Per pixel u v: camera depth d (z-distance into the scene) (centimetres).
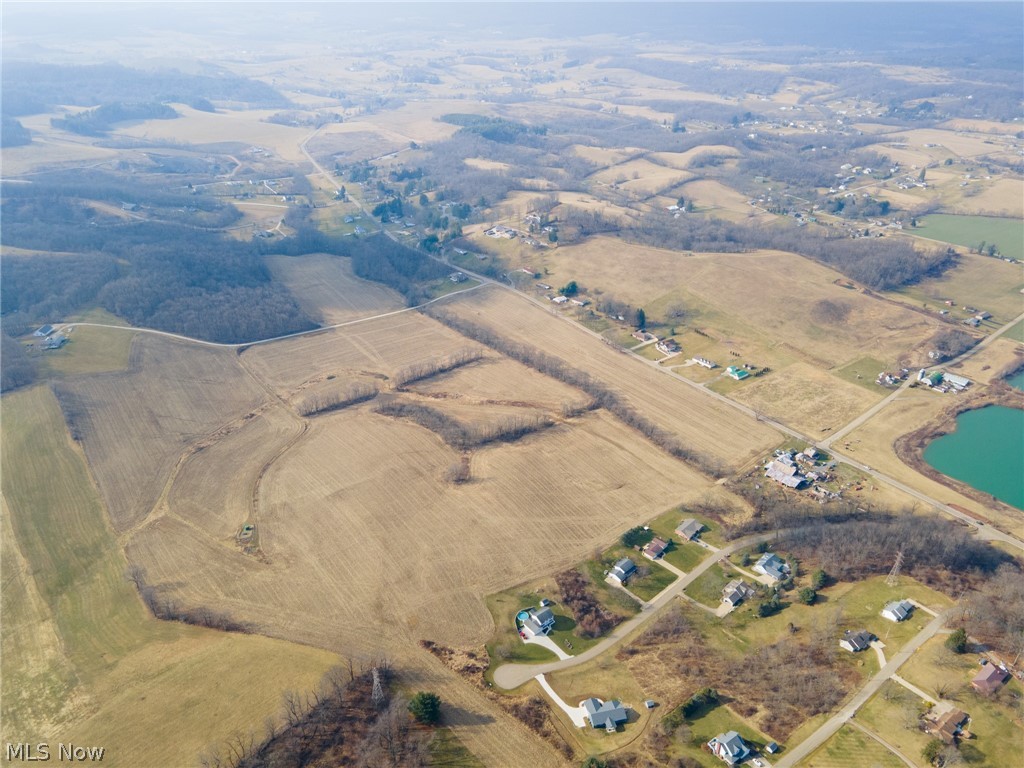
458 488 16238
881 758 9719
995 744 9806
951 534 14275
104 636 12219
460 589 13325
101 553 14250
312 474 16750
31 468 16425
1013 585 12706
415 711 10444
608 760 9931
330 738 10106
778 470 16800
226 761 9712
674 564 14038
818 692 10819
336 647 11925
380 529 14912
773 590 13050
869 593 12950
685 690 11106
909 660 11325
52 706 10856
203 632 12256
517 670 11569
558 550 14388
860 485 16475
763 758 9812
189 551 14300
